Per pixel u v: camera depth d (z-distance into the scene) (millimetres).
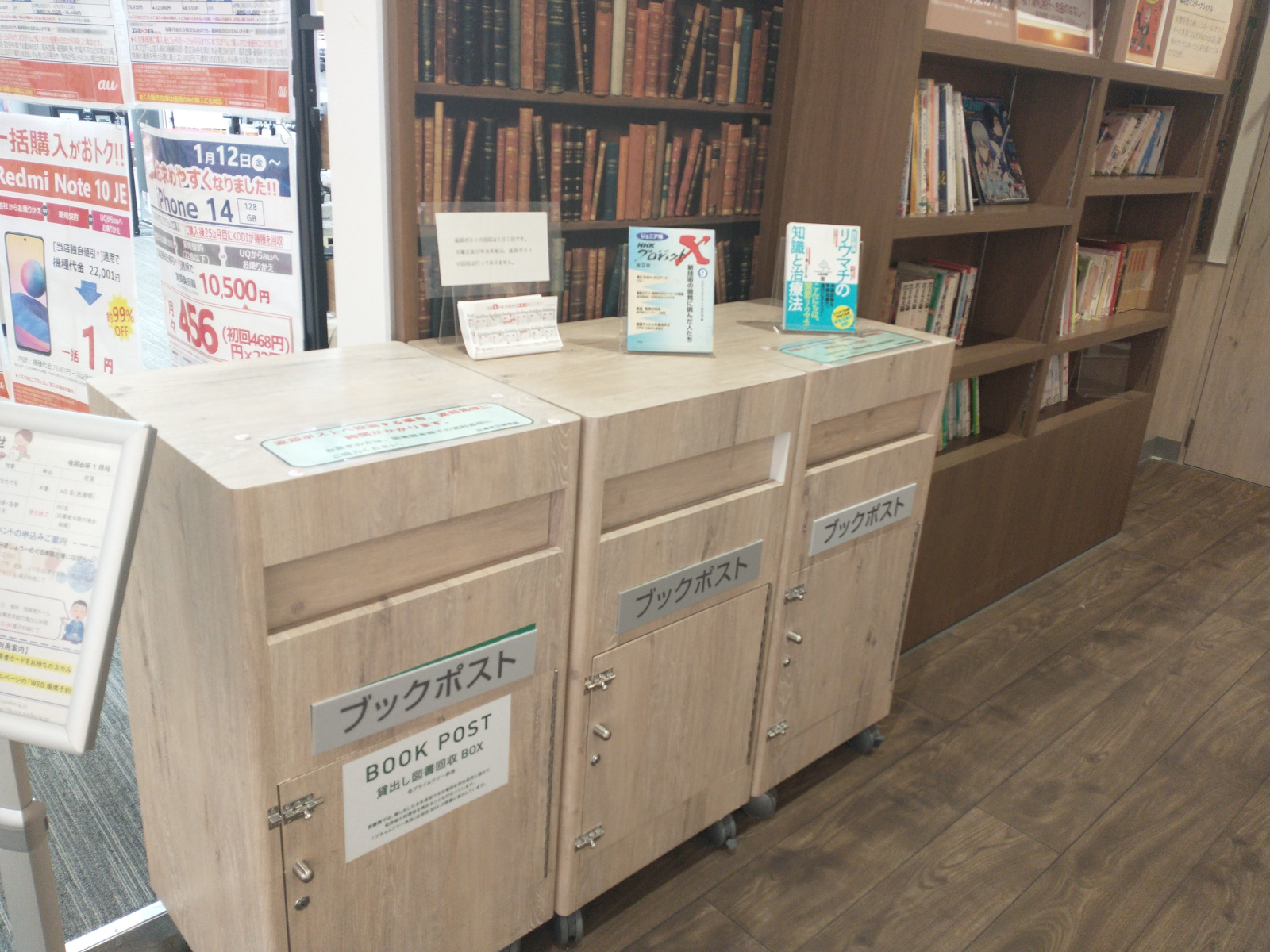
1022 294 2814
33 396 2766
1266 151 3891
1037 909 1871
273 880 1226
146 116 2227
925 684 2623
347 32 1557
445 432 1269
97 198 2410
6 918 1698
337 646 1184
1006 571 3070
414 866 1397
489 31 1669
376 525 1172
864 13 2021
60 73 2320
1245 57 3836
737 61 2094
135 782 2049
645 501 1538
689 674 1719
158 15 2078
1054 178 2666
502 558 1372
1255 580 3359
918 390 1980
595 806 1643
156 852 1621
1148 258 3365
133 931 1679
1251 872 2006
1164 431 4516
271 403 1341
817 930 1793
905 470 2047
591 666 1522
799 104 2195
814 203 2221
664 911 1819
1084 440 3186
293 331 2146
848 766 2277
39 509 980
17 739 979
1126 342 3443
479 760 1422
